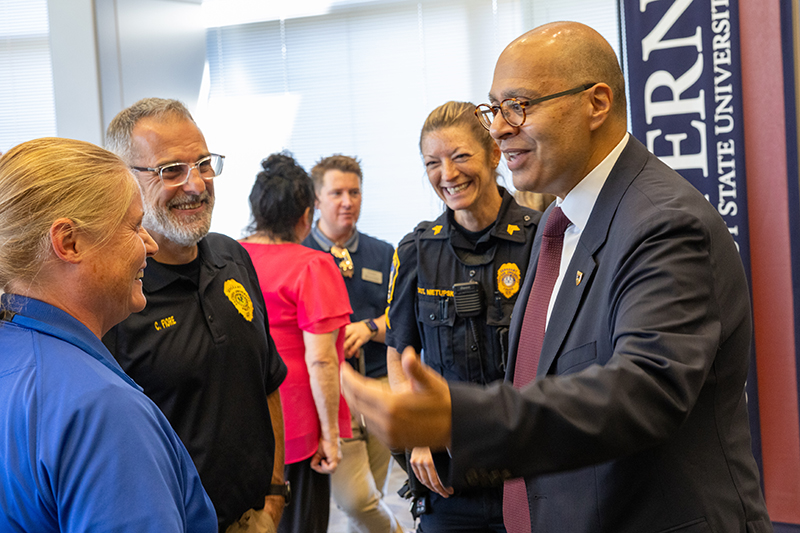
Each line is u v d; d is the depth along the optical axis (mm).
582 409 812
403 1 4617
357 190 3033
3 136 4629
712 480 1055
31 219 911
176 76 4367
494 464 793
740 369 1103
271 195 2318
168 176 1471
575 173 1188
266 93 4832
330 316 2209
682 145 2717
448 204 1824
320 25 4738
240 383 1562
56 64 3803
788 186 2654
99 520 837
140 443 882
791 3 2607
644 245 999
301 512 2250
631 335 919
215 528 1077
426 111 4641
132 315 1444
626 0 2744
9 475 847
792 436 2689
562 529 1128
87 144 991
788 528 2689
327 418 2232
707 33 2646
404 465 1788
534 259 1443
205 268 1586
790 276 2668
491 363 1800
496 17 4496
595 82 1146
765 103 2662
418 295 1908
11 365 891
